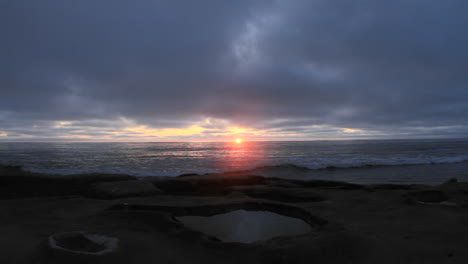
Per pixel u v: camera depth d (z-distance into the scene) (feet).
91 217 17.72
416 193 25.07
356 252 12.18
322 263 11.46
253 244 12.97
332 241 12.96
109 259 11.29
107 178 36.17
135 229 15.20
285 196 26.43
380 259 11.69
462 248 12.73
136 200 23.43
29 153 112.27
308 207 20.74
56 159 87.51
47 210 20.17
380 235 14.33
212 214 20.17
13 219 17.63
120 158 92.68
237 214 20.12
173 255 12.09
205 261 11.64
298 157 91.04
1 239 13.42
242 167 66.13
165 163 76.64
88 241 13.46
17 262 10.96
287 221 18.75
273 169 62.59
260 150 140.15
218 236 16.08
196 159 87.97
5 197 27.27
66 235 13.46
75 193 28.66
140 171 57.06
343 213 19.07
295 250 12.21
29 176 35.12
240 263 11.48
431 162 72.18
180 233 14.43
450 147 152.87
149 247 12.70
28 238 13.60
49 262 10.88
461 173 53.62
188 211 20.34
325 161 75.61
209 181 34.17
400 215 18.48
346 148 148.25
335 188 29.94
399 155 96.27
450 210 19.65
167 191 30.45
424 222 16.80
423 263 11.35
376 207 20.75
